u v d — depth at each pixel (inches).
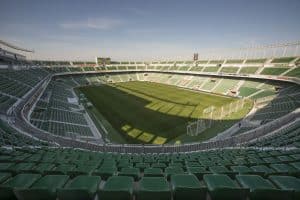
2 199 184.2
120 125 1393.9
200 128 1318.9
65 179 226.8
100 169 301.4
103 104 1973.4
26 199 183.3
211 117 1535.4
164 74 4143.7
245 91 2320.4
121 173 265.6
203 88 2859.3
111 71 4222.4
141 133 1259.8
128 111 1728.6
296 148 570.9
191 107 1844.2
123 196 181.0
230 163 373.4
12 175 273.1
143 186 205.6
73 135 1114.1
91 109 1784.0
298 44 2314.2
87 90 2805.1
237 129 1247.5
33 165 318.3
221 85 2736.2
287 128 909.2
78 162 368.2
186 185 211.8
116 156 550.0
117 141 1143.6
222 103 1968.5
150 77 4286.4
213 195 188.4
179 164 390.3
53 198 187.9
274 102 1659.7
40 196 183.0
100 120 1494.8
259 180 225.9
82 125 1344.7
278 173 273.4
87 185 209.5
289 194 176.4
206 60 3661.4
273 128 984.3
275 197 178.4
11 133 747.4
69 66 3836.1
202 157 500.1
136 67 4699.8
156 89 2923.2
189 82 3272.6
